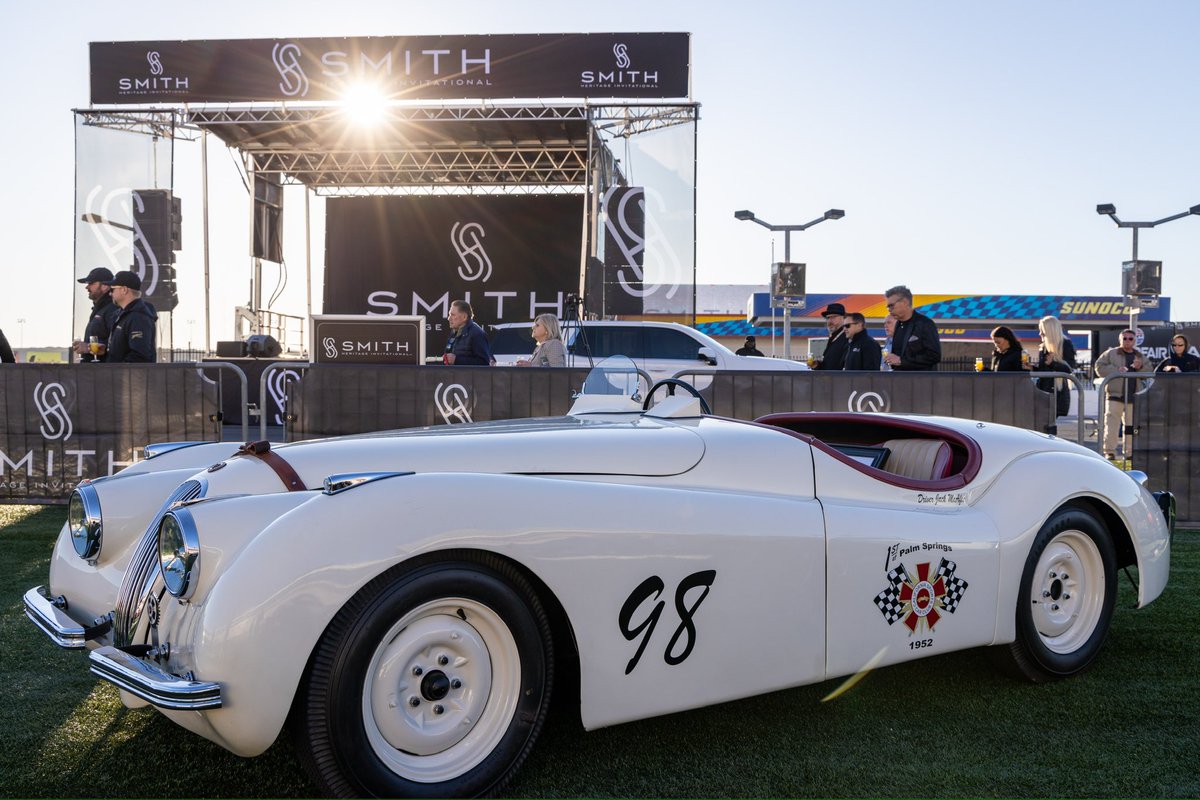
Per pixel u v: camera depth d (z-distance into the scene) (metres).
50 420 6.37
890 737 2.51
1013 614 2.80
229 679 1.79
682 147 12.87
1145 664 3.13
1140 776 2.25
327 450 2.38
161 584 2.09
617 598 2.13
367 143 15.55
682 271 12.95
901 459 3.17
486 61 12.77
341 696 1.86
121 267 13.52
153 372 6.30
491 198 17.12
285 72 12.99
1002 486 2.90
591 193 13.21
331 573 1.84
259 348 11.06
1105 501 3.05
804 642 2.39
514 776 2.13
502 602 2.04
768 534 2.33
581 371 6.28
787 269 16.52
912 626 2.58
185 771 2.28
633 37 12.61
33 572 4.39
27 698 2.78
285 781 2.23
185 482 2.36
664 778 2.24
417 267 17.31
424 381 6.33
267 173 16.33
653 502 2.22
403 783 1.95
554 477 2.30
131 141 13.48
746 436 2.58
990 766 2.32
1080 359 26.50
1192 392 5.65
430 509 1.96
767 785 2.21
